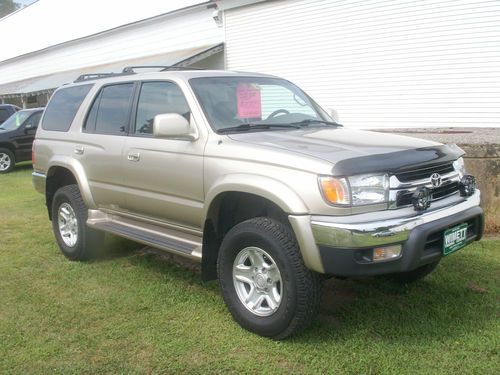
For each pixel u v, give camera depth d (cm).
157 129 391
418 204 336
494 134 796
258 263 367
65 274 513
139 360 345
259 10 1456
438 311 399
